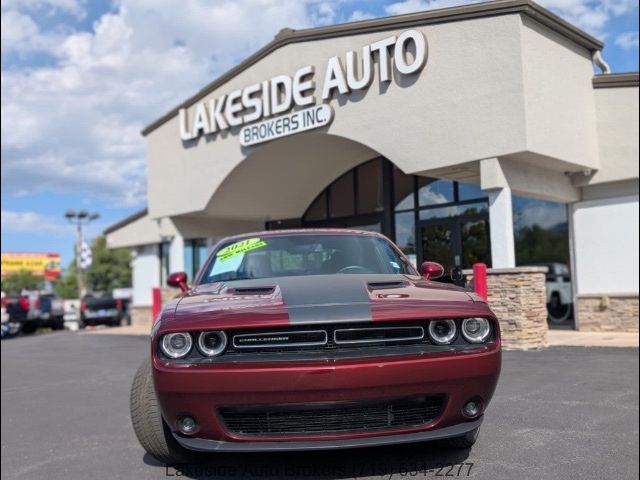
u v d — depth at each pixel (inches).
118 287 2504.9
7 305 993.5
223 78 604.1
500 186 423.5
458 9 438.6
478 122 431.5
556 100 439.8
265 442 145.3
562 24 439.2
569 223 516.1
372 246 218.8
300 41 535.2
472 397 150.7
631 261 482.6
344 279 178.5
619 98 475.8
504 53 420.5
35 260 3398.1
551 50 439.5
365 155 637.9
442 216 576.4
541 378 297.3
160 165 692.7
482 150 429.1
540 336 411.5
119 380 390.6
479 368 149.0
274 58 555.5
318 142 580.7
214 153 622.5
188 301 168.6
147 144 713.6
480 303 160.6
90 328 1057.5
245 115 585.6
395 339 148.3
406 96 469.7
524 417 223.3
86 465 204.2
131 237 920.3
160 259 896.9
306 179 673.0
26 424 276.4
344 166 668.1
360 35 495.8
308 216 738.8
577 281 510.9
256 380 141.9
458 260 560.1
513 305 406.9
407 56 468.8
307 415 146.6
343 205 692.1
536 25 427.2
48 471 201.5
